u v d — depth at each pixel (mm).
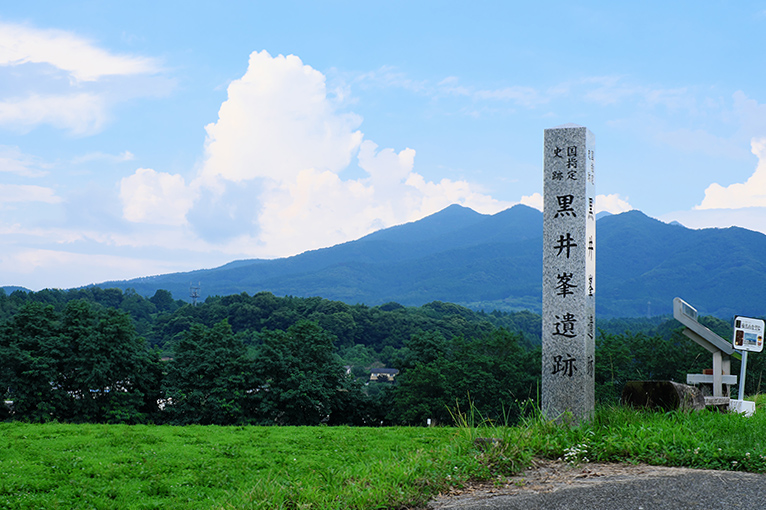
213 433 15023
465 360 38344
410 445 13000
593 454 7199
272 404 32812
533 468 6891
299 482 7102
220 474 10078
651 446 7184
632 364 39281
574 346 9141
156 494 9039
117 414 30625
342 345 93875
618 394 35000
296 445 13352
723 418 8891
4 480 9195
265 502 6375
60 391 30641
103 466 10344
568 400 9102
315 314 97500
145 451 11875
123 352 31750
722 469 6500
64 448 12055
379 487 6297
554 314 9312
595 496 5711
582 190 9281
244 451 12359
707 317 66000
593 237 9680
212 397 31922
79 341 31672
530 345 66500
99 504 8305
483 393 35094
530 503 5672
